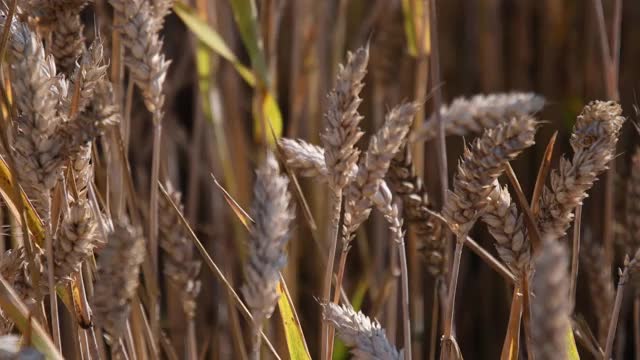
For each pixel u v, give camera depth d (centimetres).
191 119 270
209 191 233
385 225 188
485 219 134
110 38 167
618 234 176
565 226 135
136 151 226
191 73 257
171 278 156
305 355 141
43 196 132
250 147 236
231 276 202
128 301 126
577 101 248
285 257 125
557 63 267
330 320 133
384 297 166
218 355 186
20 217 134
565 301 118
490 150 132
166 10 145
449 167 239
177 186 235
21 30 136
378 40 202
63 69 143
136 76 144
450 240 163
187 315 157
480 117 156
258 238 125
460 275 235
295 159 143
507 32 275
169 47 259
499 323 238
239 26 168
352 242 221
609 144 133
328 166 135
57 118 132
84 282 146
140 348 146
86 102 134
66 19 142
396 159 150
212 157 205
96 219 140
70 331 175
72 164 136
